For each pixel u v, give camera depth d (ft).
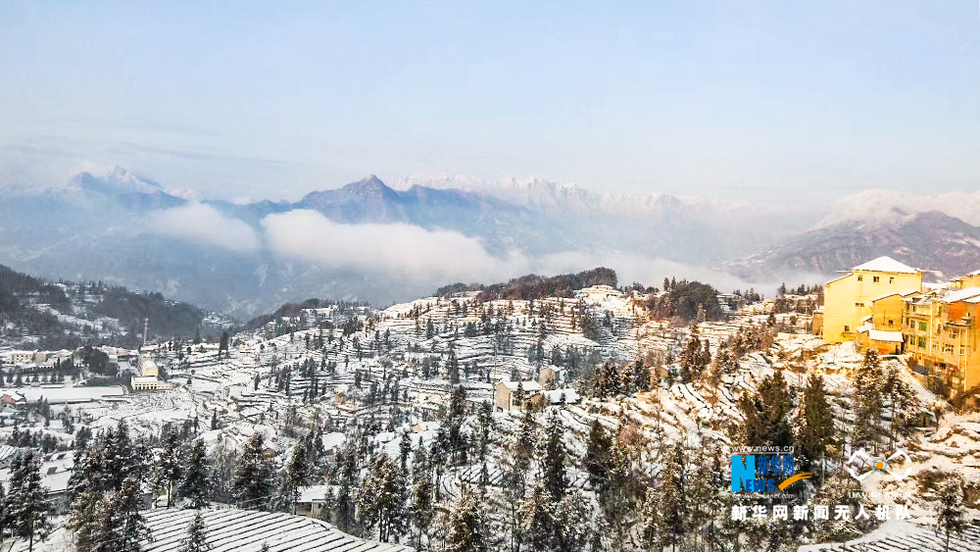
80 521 318.24
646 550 308.40
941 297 408.05
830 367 443.73
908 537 284.41
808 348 486.79
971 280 449.06
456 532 297.33
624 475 353.51
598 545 311.06
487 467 446.60
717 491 321.11
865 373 388.57
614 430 450.30
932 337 403.75
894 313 444.55
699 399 463.83
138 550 304.71
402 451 505.66
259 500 411.75
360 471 485.15
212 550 319.68
